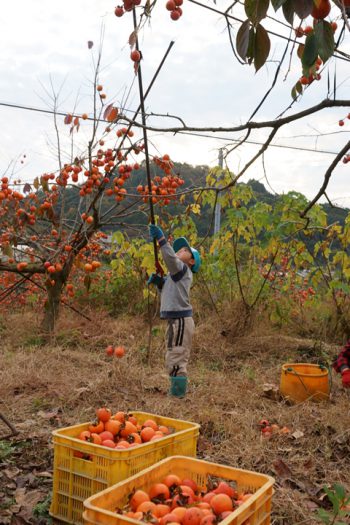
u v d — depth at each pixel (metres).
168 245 5.56
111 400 5.34
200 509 2.30
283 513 3.23
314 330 8.94
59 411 5.05
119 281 10.04
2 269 7.56
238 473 2.70
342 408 5.15
